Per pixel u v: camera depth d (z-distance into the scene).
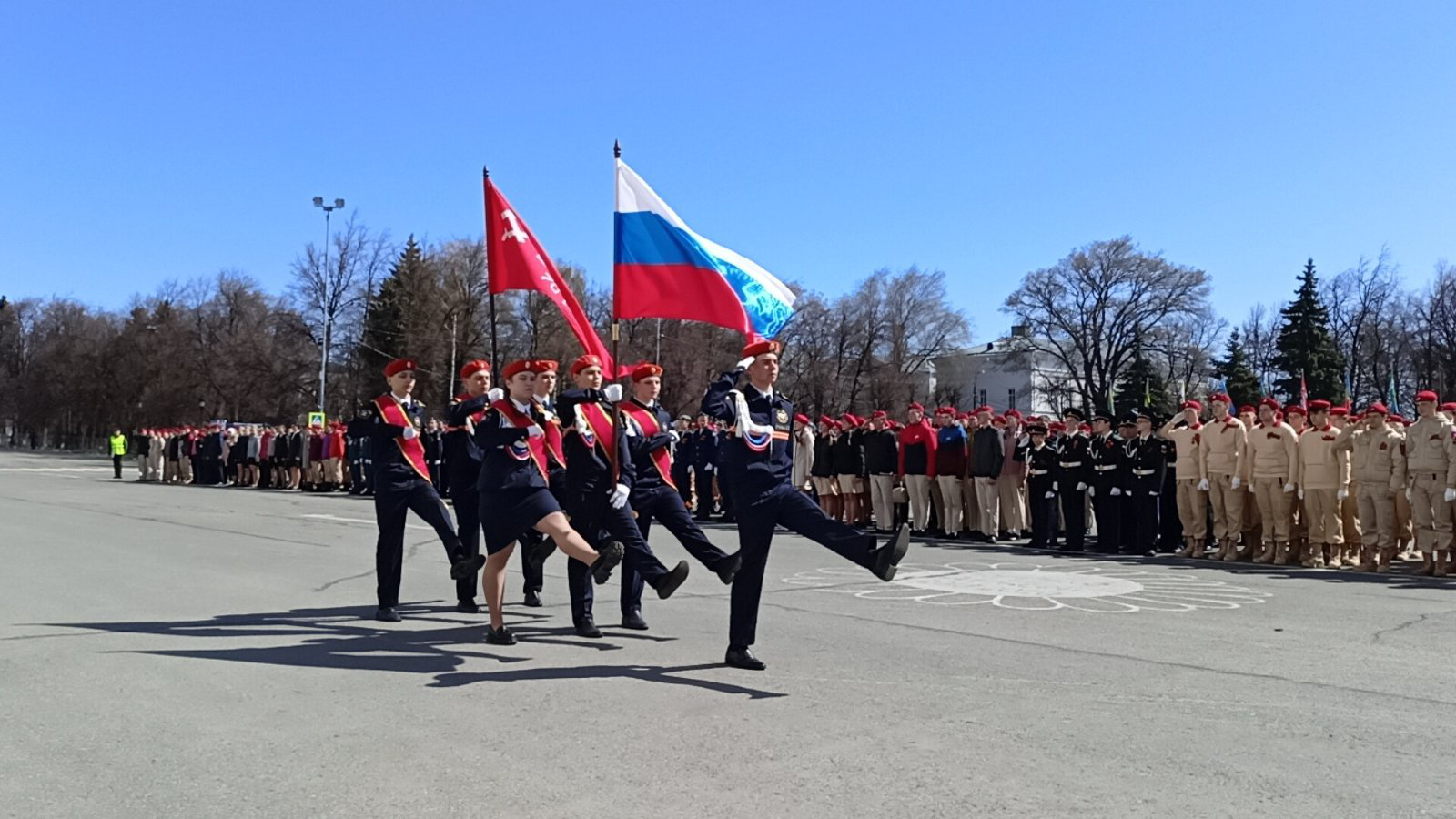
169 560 11.86
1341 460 13.11
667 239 8.05
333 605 8.85
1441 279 51.44
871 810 3.84
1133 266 55.62
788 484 6.40
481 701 5.50
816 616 8.38
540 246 8.73
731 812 3.82
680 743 4.69
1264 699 5.57
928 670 6.28
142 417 64.62
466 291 51.41
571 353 50.53
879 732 4.88
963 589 10.20
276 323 58.03
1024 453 16.97
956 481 17.30
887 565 5.98
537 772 4.29
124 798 3.99
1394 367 52.19
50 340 83.00
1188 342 58.12
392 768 4.35
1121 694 5.65
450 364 50.47
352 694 5.64
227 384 59.31
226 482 35.12
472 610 8.68
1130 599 9.56
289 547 13.58
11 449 84.94
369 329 52.03
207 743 4.70
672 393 52.69
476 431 7.05
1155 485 14.73
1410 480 12.51
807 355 63.19
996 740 4.75
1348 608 9.08
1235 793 4.05
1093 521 19.41
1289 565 13.44
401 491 8.07
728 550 14.41
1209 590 10.34
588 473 7.47
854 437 19.36
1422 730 4.97
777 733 4.87
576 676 6.11
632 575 7.86
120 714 5.19
